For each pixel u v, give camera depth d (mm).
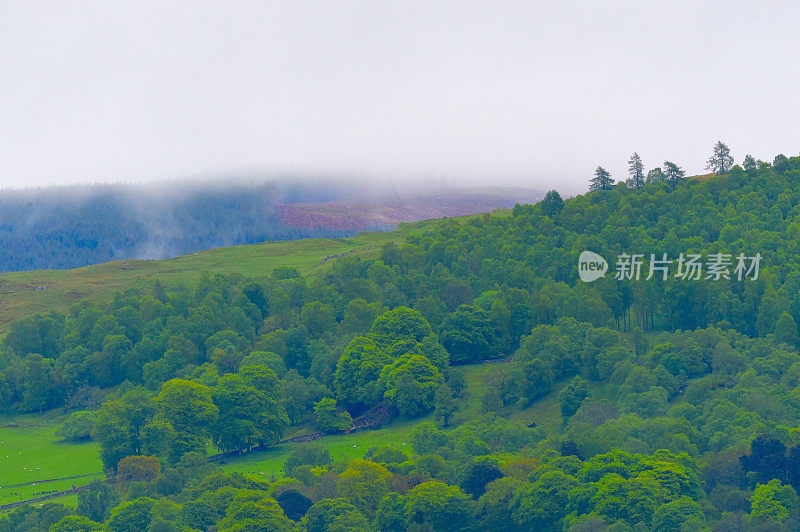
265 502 151375
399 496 154250
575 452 166125
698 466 154125
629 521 138125
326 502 149875
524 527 146000
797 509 138250
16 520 161125
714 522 137625
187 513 152375
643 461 154375
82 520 150500
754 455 152500
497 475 159000
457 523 149375
